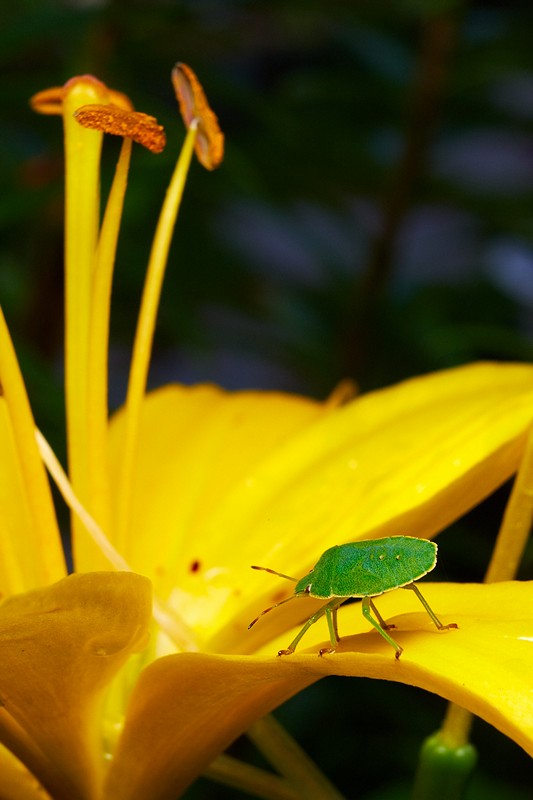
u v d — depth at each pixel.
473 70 0.39
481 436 0.29
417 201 0.39
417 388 0.32
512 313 0.41
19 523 0.31
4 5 0.40
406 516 0.29
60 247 0.39
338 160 0.40
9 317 0.39
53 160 0.37
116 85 0.38
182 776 0.28
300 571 0.29
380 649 0.26
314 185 0.40
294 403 0.34
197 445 0.33
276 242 0.55
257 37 0.45
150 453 0.33
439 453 0.29
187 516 0.32
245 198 0.40
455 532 0.35
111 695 0.29
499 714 0.25
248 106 0.39
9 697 0.27
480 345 0.38
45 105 0.31
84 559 0.30
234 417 0.33
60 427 0.36
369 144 0.41
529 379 0.31
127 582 0.26
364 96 0.39
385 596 0.28
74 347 0.30
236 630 0.30
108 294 0.29
